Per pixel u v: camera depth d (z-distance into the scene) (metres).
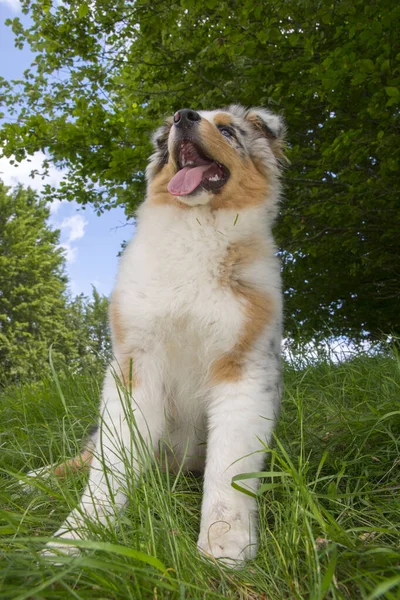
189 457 0.75
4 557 0.41
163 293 0.66
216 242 0.68
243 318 0.65
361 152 1.48
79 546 0.38
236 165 0.75
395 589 0.38
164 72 1.82
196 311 0.65
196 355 0.68
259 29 1.45
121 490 0.54
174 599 0.38
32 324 6.05
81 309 6.38
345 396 0.95
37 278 6.39
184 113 0.74
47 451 0.83
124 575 0.38
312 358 1.25
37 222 7.10
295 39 1.42
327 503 0.61
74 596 0.35
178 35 1.70
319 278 2.35
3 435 0.90
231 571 0.45
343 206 1.65
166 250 0.68
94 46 1.83
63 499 0.52
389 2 1.22
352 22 1.28
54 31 1.80
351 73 1.31
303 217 1.75
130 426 0.54
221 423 0.62
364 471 0.65
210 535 0.53
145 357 0.67
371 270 2.20
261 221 0.74
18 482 0.65
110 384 0.67
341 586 0.40
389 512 0.55
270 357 0.65
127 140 1.75
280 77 1.62
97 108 1.75
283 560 0.42
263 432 0.61
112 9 1.72
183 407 0.72
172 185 0.71
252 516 0.56
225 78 1.72
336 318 2.45
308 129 1.82
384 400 0.85
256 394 0.62
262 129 0.89
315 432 0.80
